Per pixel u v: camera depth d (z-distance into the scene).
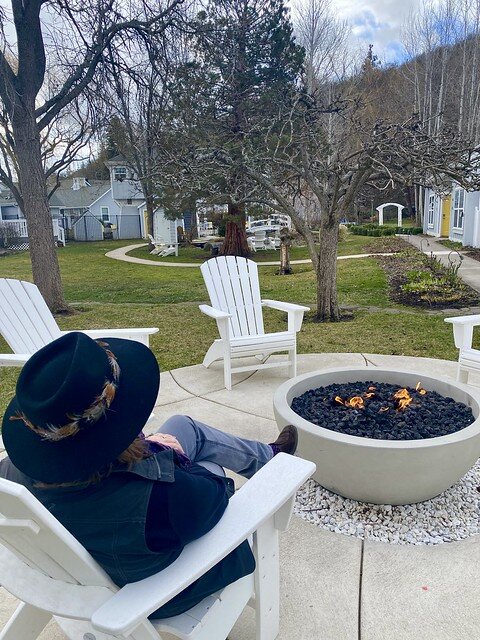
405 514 2.33
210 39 9.73
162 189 12.69
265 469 1.55
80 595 1.19
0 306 3.33
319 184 6.88
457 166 5.55
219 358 4.46
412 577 1.98
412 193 31.92
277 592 1.67
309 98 6.84
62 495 1.13
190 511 1.18
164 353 5.50
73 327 6.94
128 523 1.11
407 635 1.71
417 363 4.68
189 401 3.89
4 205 28.94
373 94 22.59
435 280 9.28
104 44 7.55
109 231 30.94
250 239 18.30
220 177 6.96
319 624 1.76
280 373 4.56
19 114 7.34
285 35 12.66
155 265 15.87
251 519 1.33
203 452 1.97
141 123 10.33
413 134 5.43
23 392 1.06
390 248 16.34
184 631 1.28
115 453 1.08
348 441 2.16
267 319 7.11
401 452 2.09
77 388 1.02
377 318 6.91
